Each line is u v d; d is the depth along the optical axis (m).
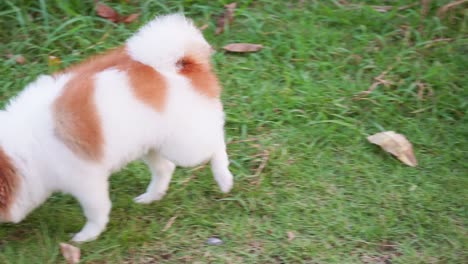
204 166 2.25
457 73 2.42
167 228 2.14
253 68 2.42
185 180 2.22
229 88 2.38
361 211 2.18
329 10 2.52
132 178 2.23
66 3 2.49
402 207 2.19
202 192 2.21
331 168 2.25
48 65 2.39
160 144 2.09
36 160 2.03
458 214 2.18
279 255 2.11
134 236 2.11
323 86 2.39
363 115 2.35
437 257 2.12
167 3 2.52
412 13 2.52
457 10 2.53
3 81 2.36
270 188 2.22
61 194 2.18
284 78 2.40
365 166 2.26
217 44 2.46
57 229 2.13
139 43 2.05
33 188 2.04
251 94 2.37
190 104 2.06
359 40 2.48
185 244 2.12
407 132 2.32
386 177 2.24
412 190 2.22
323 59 2.44
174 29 2.06
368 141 2.29
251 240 2.13
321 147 2.29
